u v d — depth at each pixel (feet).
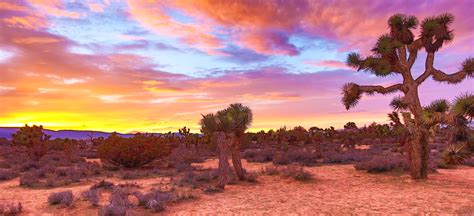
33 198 42.88
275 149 136.46
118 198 37.14
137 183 54.49
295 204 36.60
